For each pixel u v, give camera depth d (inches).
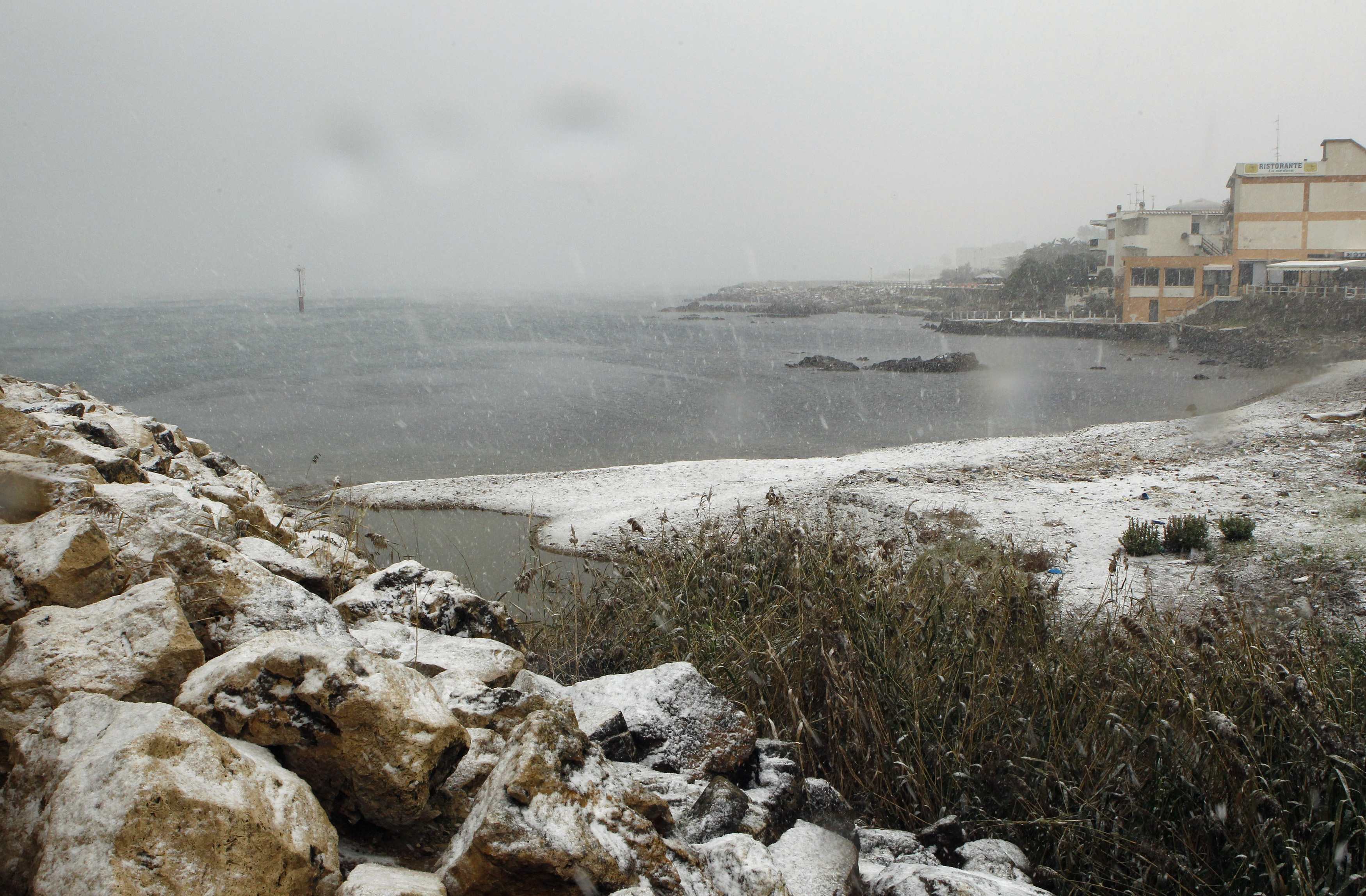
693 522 622.2
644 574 280.5
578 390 1807.3
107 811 71.9
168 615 110.0
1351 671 198.2
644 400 1636.3
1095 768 160.9
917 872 112.6
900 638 198.5
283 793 84.1
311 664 98.0
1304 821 136.5
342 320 5442.9
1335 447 784.3
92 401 389.7
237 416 1450.5
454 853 87.8
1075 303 3132.4
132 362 2549.2
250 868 75.4
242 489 339.3
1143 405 1423.5
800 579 252.7
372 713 94.6
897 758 168.9
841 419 1370.6
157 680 104.7
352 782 94.2
